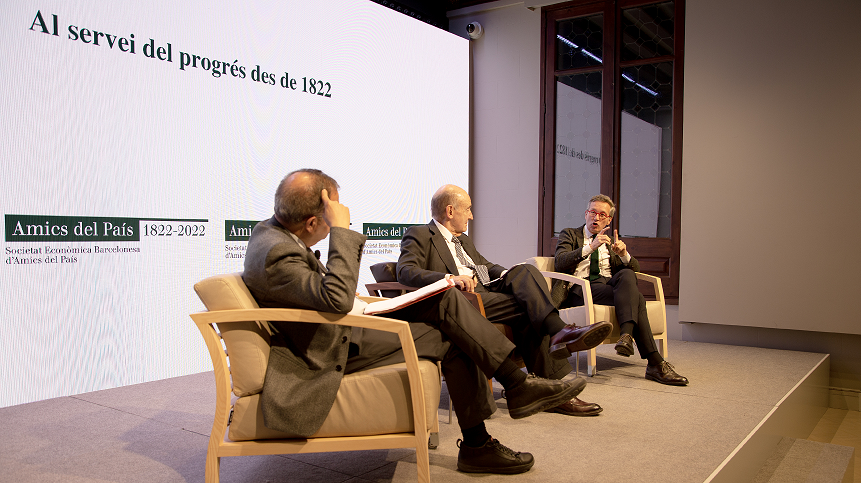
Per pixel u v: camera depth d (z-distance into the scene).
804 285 4.41
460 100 5.74
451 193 3.02
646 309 3.30
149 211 3.30
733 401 2.83
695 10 4.82
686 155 4.86
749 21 4.61
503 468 1.86
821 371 4.00
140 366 3.26
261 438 1.61
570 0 5.43
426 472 1.59
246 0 3.86
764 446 2.54
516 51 5.78
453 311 1.83
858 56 4.25
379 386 1.61
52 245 2.89
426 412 1.62
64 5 2.94
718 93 4.74
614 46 5.28
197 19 3.56
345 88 4.59
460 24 6.07
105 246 3.10
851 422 3.99
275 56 4.04
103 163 3.09
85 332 3.01
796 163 4.45
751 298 4.60
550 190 5.59
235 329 1.60
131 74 3.22
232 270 3.74
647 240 5.15
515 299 2.65
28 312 2.80
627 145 5.25
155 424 2.41
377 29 4.89
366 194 4.77
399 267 2.80
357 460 2.01
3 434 2.27
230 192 3.73
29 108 2.81
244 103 3.83
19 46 2.78
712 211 4.75
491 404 1.87
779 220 4.50
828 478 2.49
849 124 4.27
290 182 1.70
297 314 1.58
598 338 2.33
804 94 4.43
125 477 1.83
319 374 1.63
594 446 2.14
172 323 3.42
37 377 2.83
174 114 3.43
